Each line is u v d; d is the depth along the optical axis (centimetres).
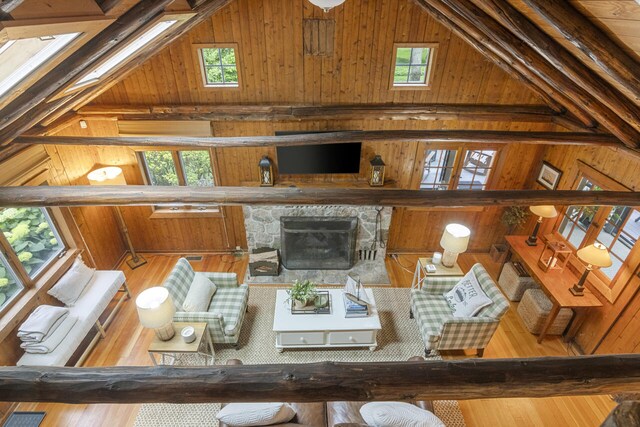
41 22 157
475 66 461
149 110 479
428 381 138
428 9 387
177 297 404
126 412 360
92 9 191
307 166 523
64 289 415
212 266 579
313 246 550
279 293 448
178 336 371
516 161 535
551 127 507
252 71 459
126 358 422
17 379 139
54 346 363
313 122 500
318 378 139
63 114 443
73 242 466
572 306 400
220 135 507
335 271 564
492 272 570
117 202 282
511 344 446
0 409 351
